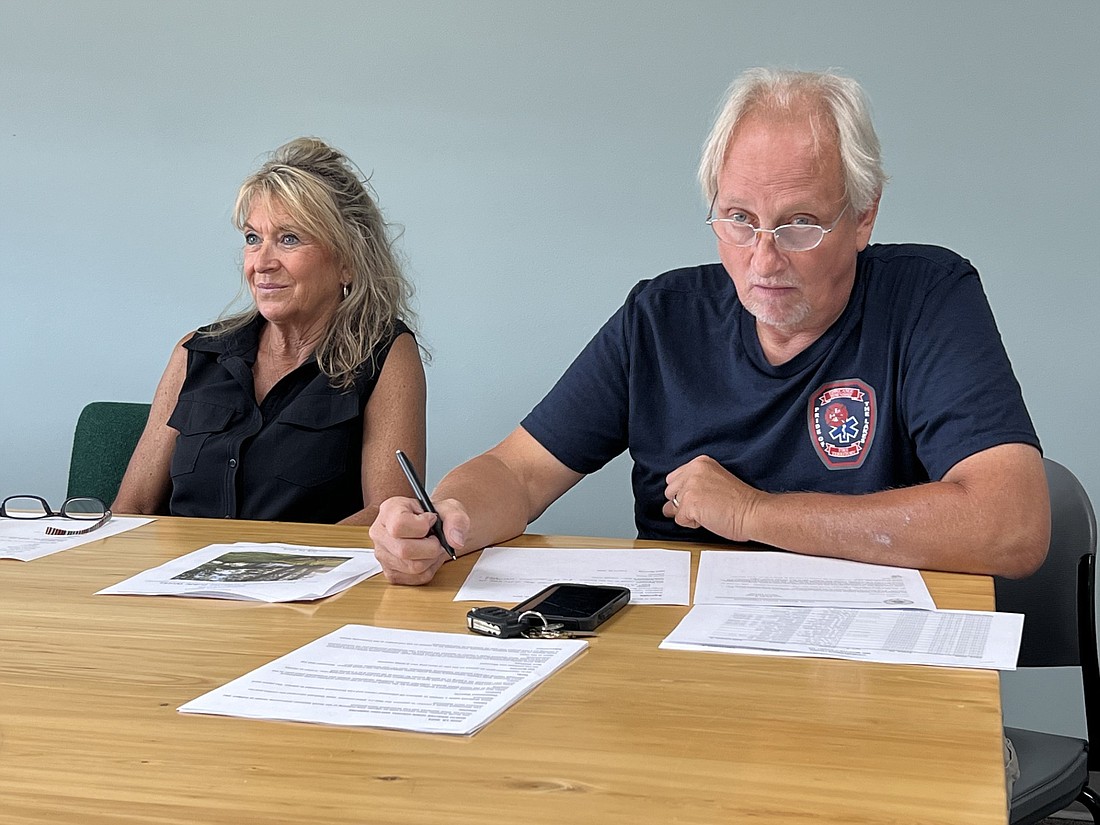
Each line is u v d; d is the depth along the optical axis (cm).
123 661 103
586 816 71
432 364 302
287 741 83
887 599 123
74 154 313
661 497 174
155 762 79
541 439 177
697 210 284
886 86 272
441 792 75
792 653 105
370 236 229
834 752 81
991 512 135
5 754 81
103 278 315
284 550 150
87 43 310
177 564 142
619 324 179
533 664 100
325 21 299
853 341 163
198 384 225
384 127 299
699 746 82
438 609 121
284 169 219
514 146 292
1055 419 271
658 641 110
